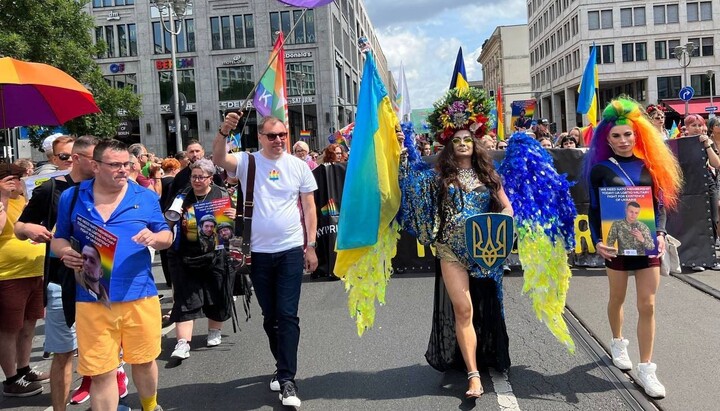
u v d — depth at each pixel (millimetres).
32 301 4594
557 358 4645
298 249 4156
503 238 3895
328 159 8695
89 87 21453
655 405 3752
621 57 55438
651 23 54531
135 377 3592
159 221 3533
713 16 53688
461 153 3992
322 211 8383
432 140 4258
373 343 5242
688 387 3969
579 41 56375
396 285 7562
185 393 4391
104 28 44812
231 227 5211
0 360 4480
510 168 4312
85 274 3273
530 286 4270
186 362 5105
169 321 6535
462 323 3992
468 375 3936
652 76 54938
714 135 7969
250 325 6266
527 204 4219
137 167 6492
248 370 4836
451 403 3916
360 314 4258
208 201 5230
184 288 5211
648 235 3863
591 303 6180
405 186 4121
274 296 4211
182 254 5219
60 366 3826
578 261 8055
